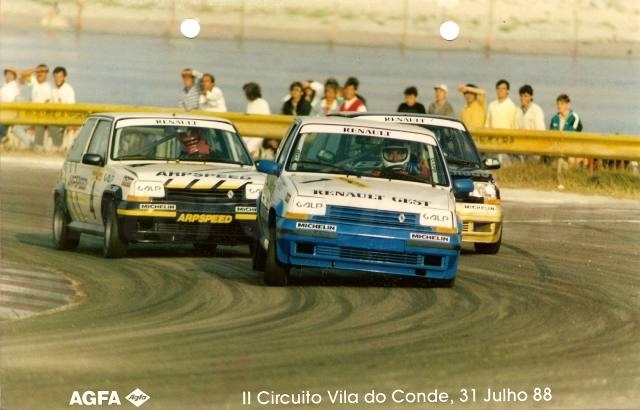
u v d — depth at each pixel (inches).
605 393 746.2
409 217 1085.8
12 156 2352.4
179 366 791.7
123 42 4338.1
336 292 1090.7
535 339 908.6
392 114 1475.1
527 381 772.0
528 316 1004.6
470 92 2158.0
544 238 1584.6
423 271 1089.4
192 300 1043.9
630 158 2110.0
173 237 1273.4
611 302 1095.0
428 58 4202.8
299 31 3678.6
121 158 1346.0
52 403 701.9
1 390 727.7
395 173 1158.3
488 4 3142.2
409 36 3597.4
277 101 3358.8
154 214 1266.0
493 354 848.9
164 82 3742.6
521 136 2122.3
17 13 4517.7
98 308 1003.3
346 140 1179.3
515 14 3198.8
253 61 4212.6
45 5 4498.0
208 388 735.7
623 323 988.6
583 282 1214.9
